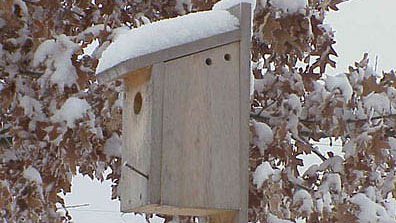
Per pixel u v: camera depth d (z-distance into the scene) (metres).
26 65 6.03
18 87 5.98
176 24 4.18
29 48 6.03
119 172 6.39
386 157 6.42
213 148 4.09
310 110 6.44
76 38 6.00
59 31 6.39
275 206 5.82
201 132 4.10
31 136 6.00
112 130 6.15
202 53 4.15
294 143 6.38
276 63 6.49
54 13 6.26
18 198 6.22
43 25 6.05
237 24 4.20
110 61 4.29
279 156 6.21
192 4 6.58
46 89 5.92
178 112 4.09
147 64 4.10
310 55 6.49
